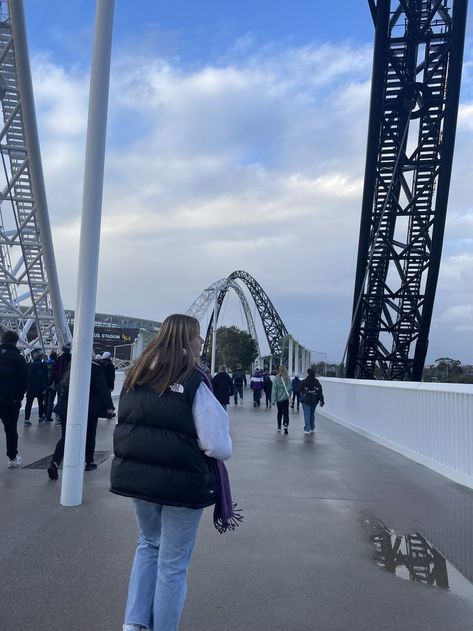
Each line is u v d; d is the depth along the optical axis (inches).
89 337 252.7
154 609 120.0
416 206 958.4
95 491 271.6
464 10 831.7
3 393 315.0
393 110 932.0
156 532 130.1
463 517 239.0
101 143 258.2
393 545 201.8
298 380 928.3
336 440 508.1
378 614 146.9
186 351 125.0
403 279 1029.8
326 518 235.8
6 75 995.9
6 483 284.7
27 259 1253.7
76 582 162.2
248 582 166.6
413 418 396.2
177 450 117.7
